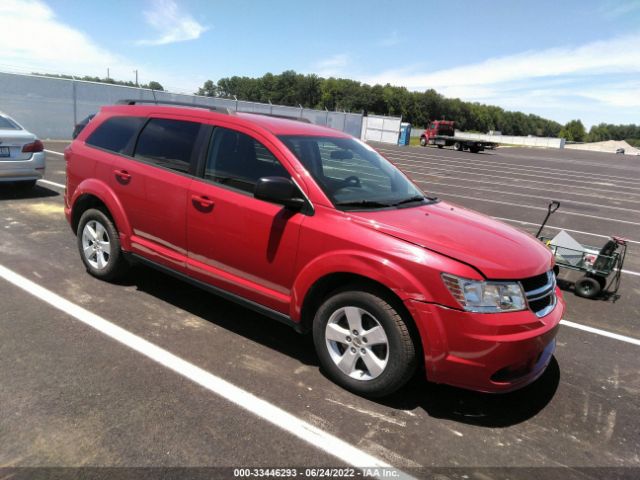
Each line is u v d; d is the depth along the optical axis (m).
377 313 2.97
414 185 4.30
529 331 2.82
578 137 180.25
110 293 4.51
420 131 73.44
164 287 4.79
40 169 8.16
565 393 3.49
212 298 4.64
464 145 41.03
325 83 130.50
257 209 3.44
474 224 3.45
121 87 23.06
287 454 2.56
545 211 12.44
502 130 179.62
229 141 3.77
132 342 3.62
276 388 3.18
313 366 3.52
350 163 3.91
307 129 4.00
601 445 2.89
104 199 4.45
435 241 2.95
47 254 5.44
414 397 3.23
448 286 2.75
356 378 3.15
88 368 3.21
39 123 20.48
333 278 3.18
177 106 4.30
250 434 2.69
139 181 4.18
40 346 3.44
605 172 29.52
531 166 29.19
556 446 2.85
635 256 8.23
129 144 4.41
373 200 3.49
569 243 5.75
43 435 2.53
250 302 3.62
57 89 20.84
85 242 4.82
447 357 2.79
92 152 4.67
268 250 3.40
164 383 3.12
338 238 3.07
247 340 3.84
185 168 3.94
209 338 3.81
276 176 3.45
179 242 3.97
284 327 4.15
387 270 2.86
